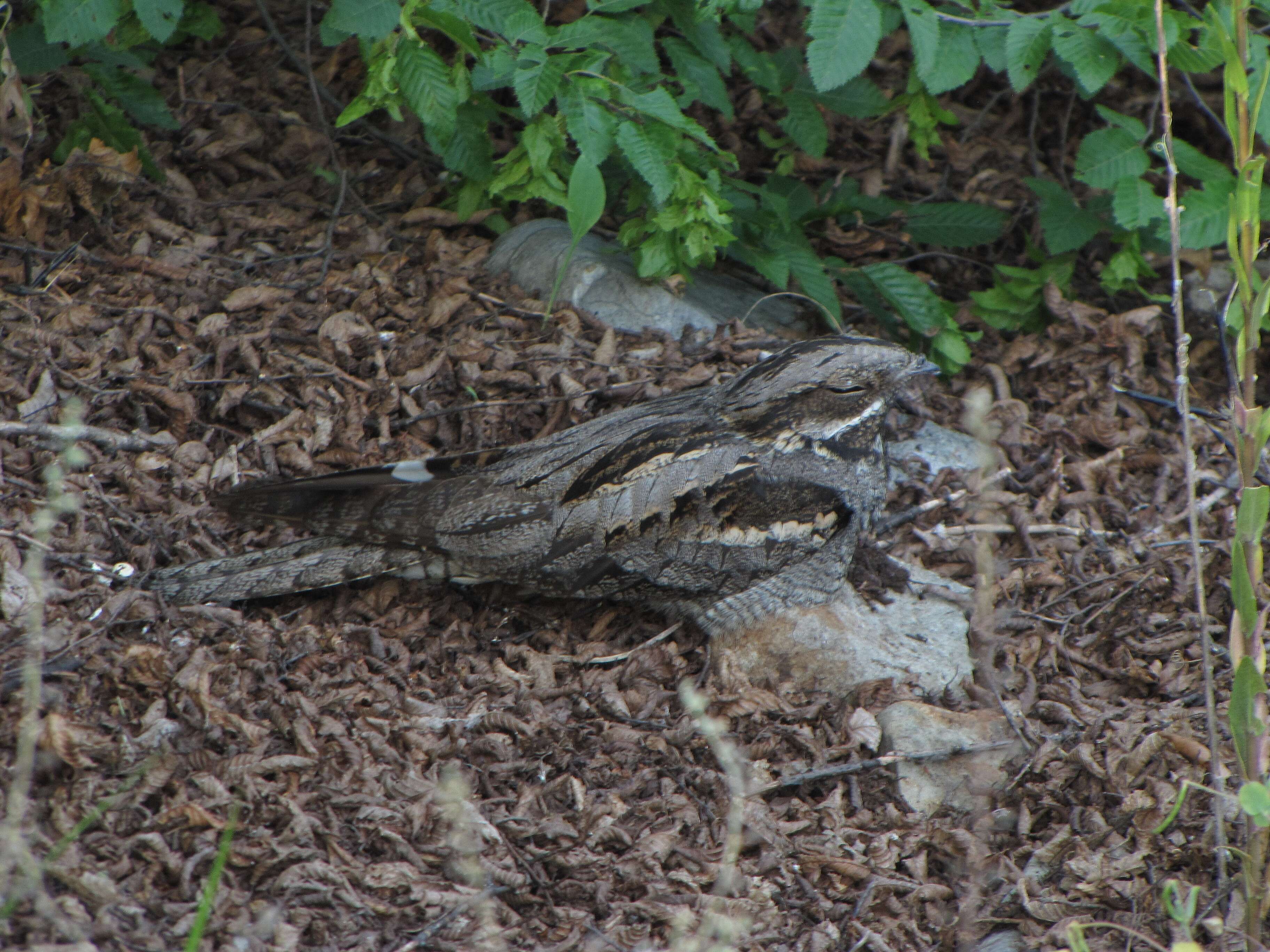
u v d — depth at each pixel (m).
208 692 7.45
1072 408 11.33
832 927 7.12
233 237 11.45
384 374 10.23
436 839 7.10
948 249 13.10
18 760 6.88
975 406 7.31
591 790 7.73
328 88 13.07
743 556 8.65
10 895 6.06
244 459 9.44
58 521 8.44
